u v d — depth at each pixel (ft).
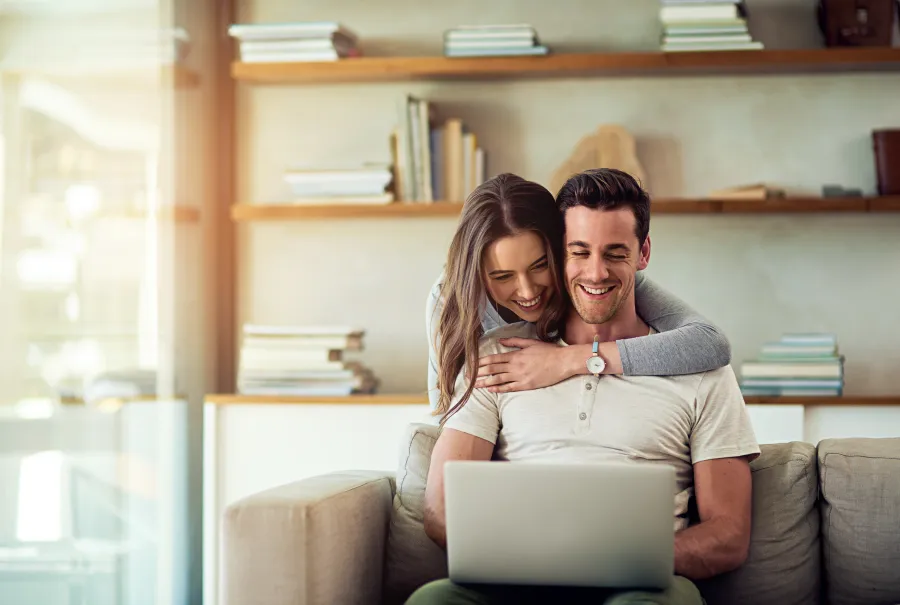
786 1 10.69
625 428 5.98
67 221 8.45
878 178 10.22
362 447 9.66
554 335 6.54
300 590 5.46
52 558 8.11
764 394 9.55
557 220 6.31
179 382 10.12
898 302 10.57
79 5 8.65
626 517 4.85
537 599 5.53
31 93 8.16
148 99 9.46
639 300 6.77
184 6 10.21
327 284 11.09
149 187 9.47
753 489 6.05
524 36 10.21
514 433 6.18
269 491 5.82
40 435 8.05
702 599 5.41
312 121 11.12
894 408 9.30
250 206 10.39
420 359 10.98
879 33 10.12
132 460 9.15
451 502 5.03
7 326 7.80
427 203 10.20
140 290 9.34
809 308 10.65
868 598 5.88
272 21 11.17
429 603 4.99
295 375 9.85
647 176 10.78
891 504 5.86
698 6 10.03
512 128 10.88
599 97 10.82
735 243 10.71
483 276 6.34
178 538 10.03
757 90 10.71
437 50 11.00
